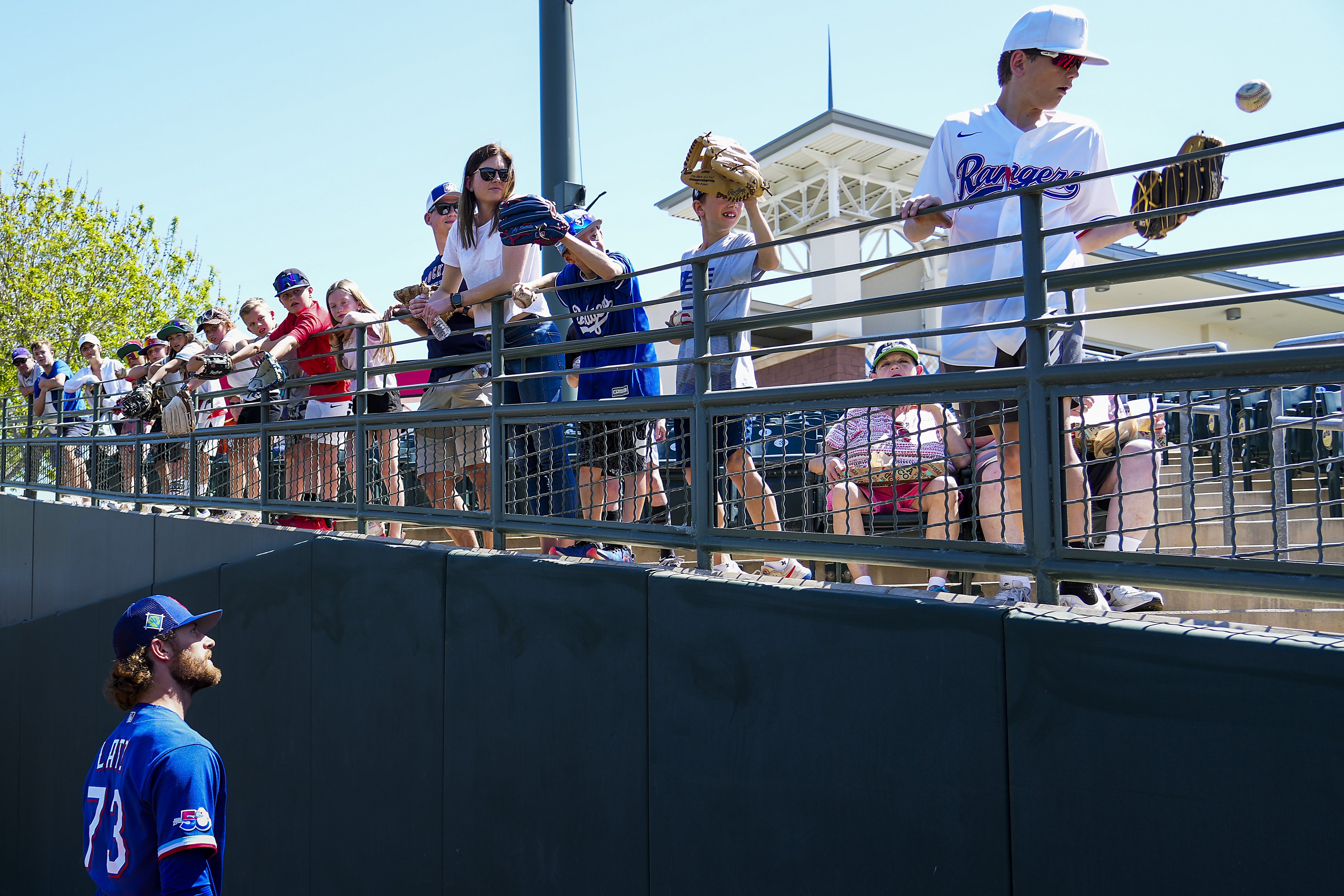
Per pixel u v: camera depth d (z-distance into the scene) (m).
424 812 4.61
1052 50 3.41
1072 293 3.43
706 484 3.77
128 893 3.01
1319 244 2.36
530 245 4.84
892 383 3.15
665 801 3.55
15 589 10.11
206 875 2.97
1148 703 2.37
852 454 3.91
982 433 3.62
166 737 3.08
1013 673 2.62
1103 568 2.65
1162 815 2.34
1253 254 2.47
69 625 8.41
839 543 3.30
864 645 2.97
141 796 3.01
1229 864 2.23
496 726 4.27
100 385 9.44
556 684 4.00
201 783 3.04
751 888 3.24
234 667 6.14
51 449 10.61
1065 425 2.83
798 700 3.14
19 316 23.23
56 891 8.20
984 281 3.45
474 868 4.32
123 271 24.69
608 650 3.80
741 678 3.31
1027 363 2.85
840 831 3.00
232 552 6.46
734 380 4.32
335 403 6.53
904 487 3.87
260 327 7.64
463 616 4.47
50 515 9.48
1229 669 2.25
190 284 26.06
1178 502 5.29
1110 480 3.53
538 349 4.55
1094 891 2.44
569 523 4.31
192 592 6.70
